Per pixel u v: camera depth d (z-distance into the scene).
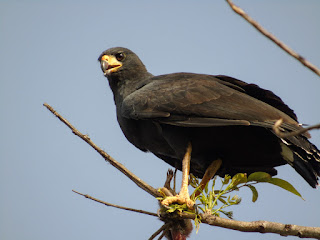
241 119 9.20
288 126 8.81
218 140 9.87
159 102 10.00
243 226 7.55
